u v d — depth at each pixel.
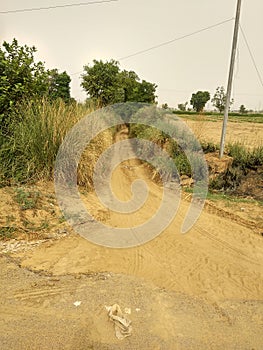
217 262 4.59
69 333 2.94
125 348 2.83
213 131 17.84
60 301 3.40
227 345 2.97
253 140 13.66
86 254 4.51
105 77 21.11
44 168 6.75
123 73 26.25
